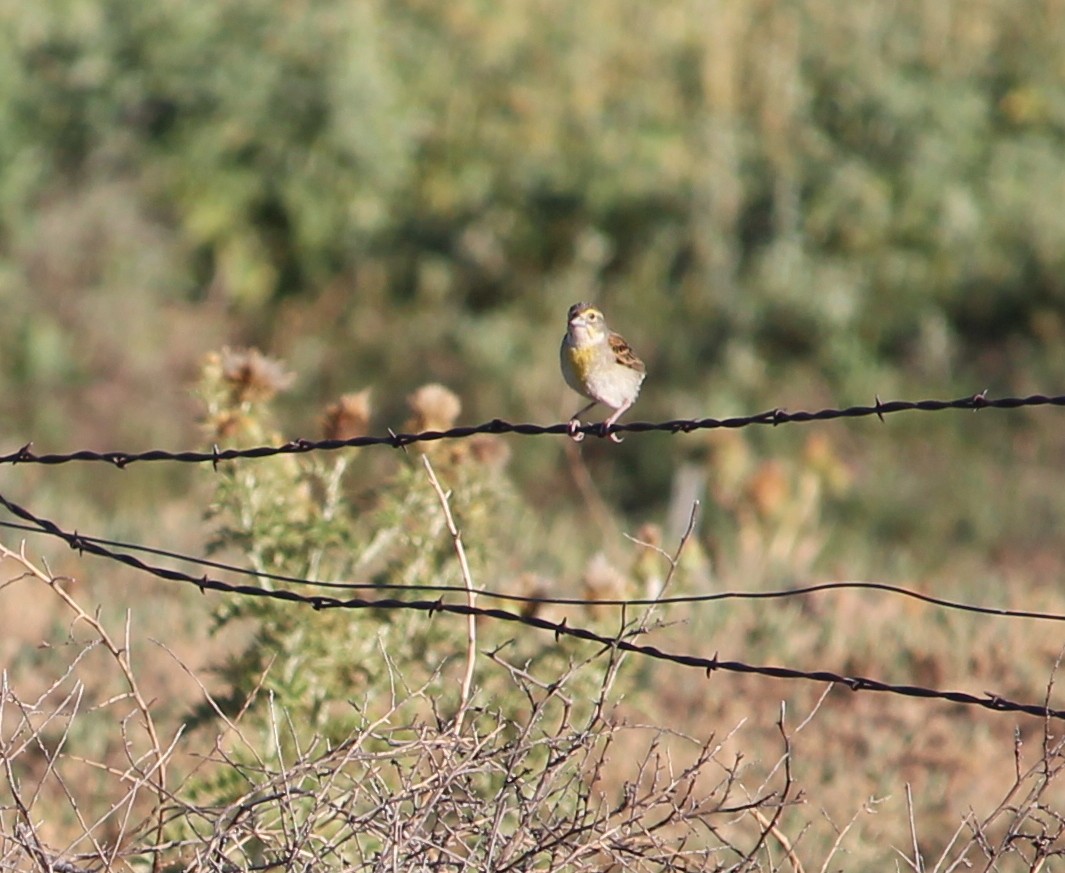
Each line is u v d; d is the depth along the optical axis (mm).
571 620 8164
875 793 8625
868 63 20234
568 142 20312
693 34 21094
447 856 5543
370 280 19859
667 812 8062
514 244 19844
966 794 8719
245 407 7895
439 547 8039
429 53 21094
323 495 8586
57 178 19859
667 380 17969
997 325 18734
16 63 20438
